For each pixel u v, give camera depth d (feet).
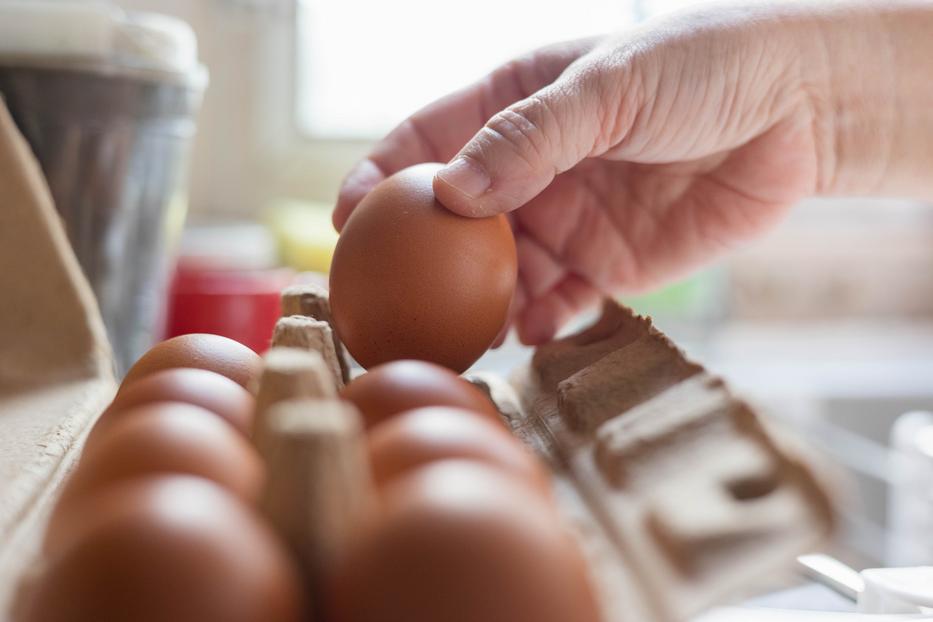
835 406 2.59
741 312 3.08
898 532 2.07
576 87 1.08
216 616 0.55
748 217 1.43
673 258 1.48
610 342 0.96
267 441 0.67
